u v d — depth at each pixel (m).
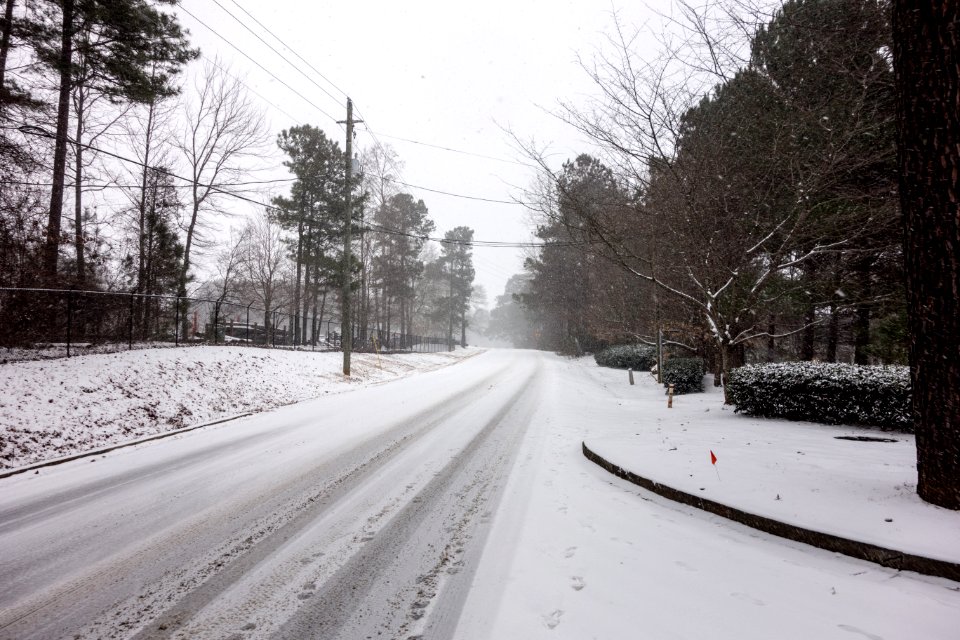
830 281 10.31
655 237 9.34
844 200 8.79
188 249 22.06
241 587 3.05
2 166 13.77
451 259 55.09
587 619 2.61
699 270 9.68
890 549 3.18
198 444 7.29
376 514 4.38
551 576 3.14
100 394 8.66
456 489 5.12
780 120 7.97
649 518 4.21
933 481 3.69
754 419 8.81
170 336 19.06
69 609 2.80
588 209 9.08
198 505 4.63
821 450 6.01
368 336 32.62
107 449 6.84
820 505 3.98
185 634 2.54
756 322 10.80
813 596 2.84
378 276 36.53
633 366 23.91
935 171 3.62
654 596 2.86
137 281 18.09
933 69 3.61
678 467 5.37
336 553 3.55
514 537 3.80
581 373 23.53
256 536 3.89
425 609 2.76
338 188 27.14
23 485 5.27
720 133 8.41
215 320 16.75
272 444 7.29
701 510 4.40
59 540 3.81
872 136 7.78
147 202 19.88
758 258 10.08
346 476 5.62
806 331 14.54
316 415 9.91
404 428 8.55
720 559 3.38
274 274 37.84
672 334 15.93
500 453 6.75
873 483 4.40
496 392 14.20
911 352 3.90
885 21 6.62
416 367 25.47
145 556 3.52
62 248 14.88
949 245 3.57
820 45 7.19
